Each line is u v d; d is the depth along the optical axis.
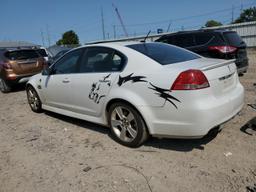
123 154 4.10
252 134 4.41
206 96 3.56
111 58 4.46
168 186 3.24
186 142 4.31
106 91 4.37
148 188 3.24
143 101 3.88
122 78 4.14
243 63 8.86
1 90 10.60
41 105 6.42
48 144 4.70
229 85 4.05
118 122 4.35
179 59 4.23
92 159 4.03
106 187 3.31
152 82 3.78
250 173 3.37
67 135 5.04
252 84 8.19
